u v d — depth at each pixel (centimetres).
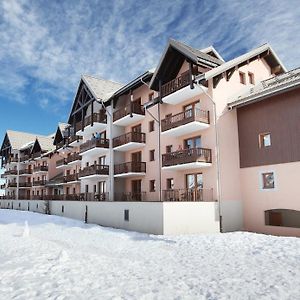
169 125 1966
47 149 4881
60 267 852
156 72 2095
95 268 840
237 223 1764
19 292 638
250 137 1800
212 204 1672
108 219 2038
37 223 2353
